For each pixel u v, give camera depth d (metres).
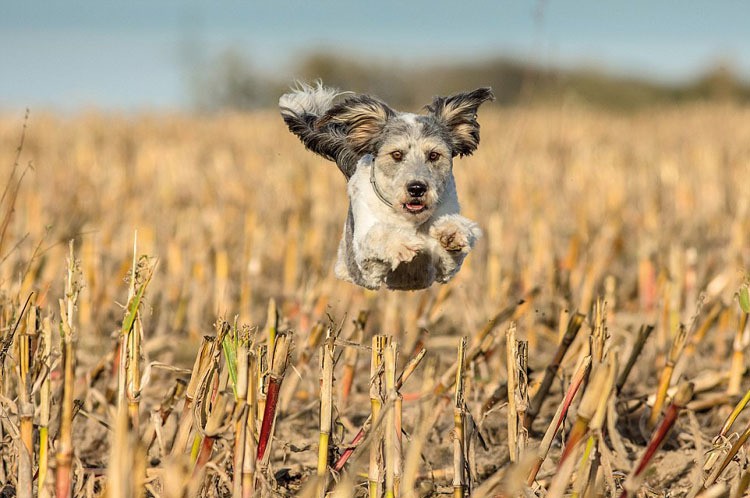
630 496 6.24
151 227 15.42
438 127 8.87
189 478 6.19
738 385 9.77
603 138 32.69
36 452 7.72
